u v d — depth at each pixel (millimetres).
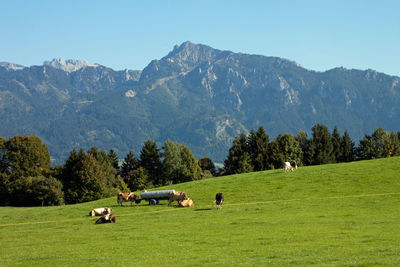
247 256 21906
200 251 23828
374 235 25781
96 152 133000
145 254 23641
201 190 58938
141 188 126125
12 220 46219
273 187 54938
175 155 132125
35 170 111562
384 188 48344
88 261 22453
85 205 57062
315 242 24547
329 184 53188
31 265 22234
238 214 38594
